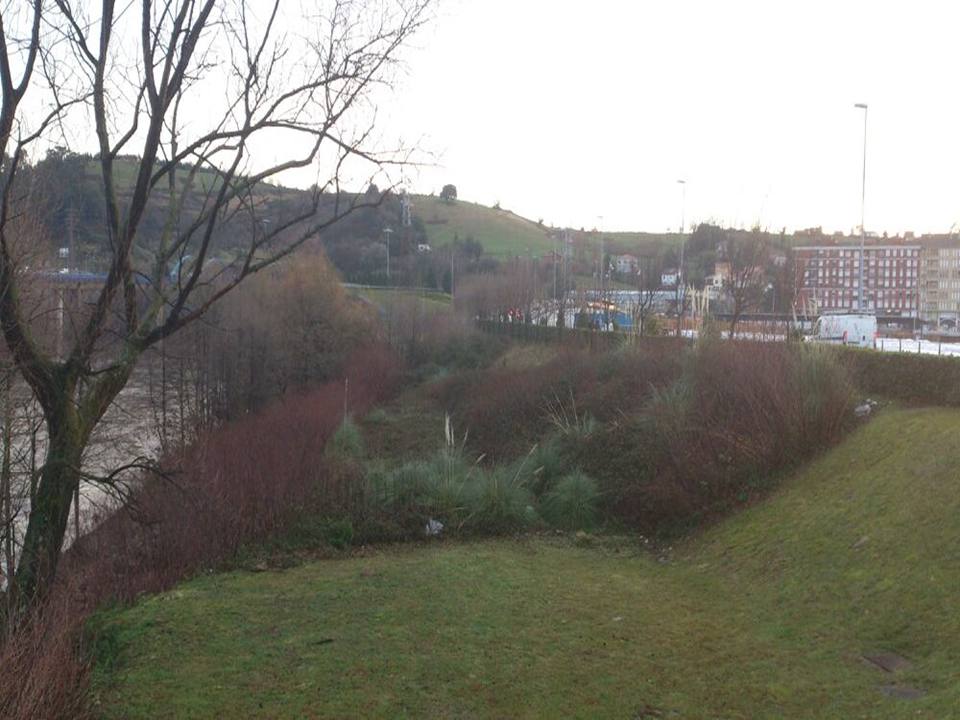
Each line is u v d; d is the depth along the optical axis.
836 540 9.60
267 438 19.75
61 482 10.89
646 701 6.25
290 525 12.70
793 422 13.60
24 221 12.99
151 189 10.88
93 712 6.11
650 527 13.60
